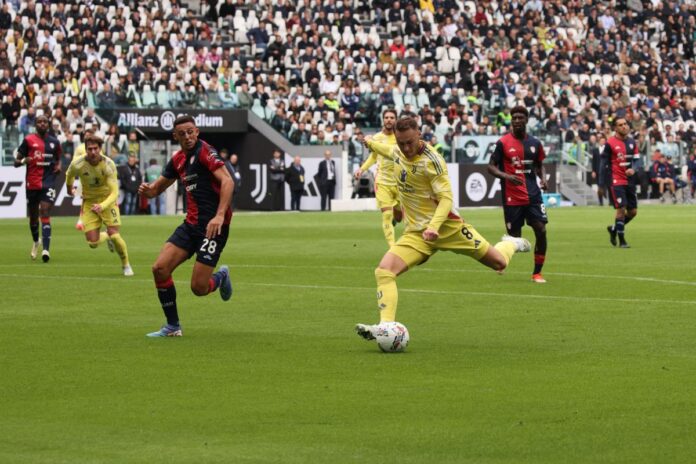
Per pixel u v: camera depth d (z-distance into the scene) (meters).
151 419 23.11
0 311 40.75
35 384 26.84
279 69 134.25
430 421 22.78
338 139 127.88
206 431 22.08
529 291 45.94
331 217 109.19
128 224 96.69
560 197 134.62
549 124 137.25
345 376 27.67
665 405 24.16
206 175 34.00
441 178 31.58
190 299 43.81
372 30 145.25
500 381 26.92
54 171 61.78
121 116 119.56
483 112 139.62
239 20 139.00
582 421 22.69
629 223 94.38
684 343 32.78
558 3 159.50
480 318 38.19
